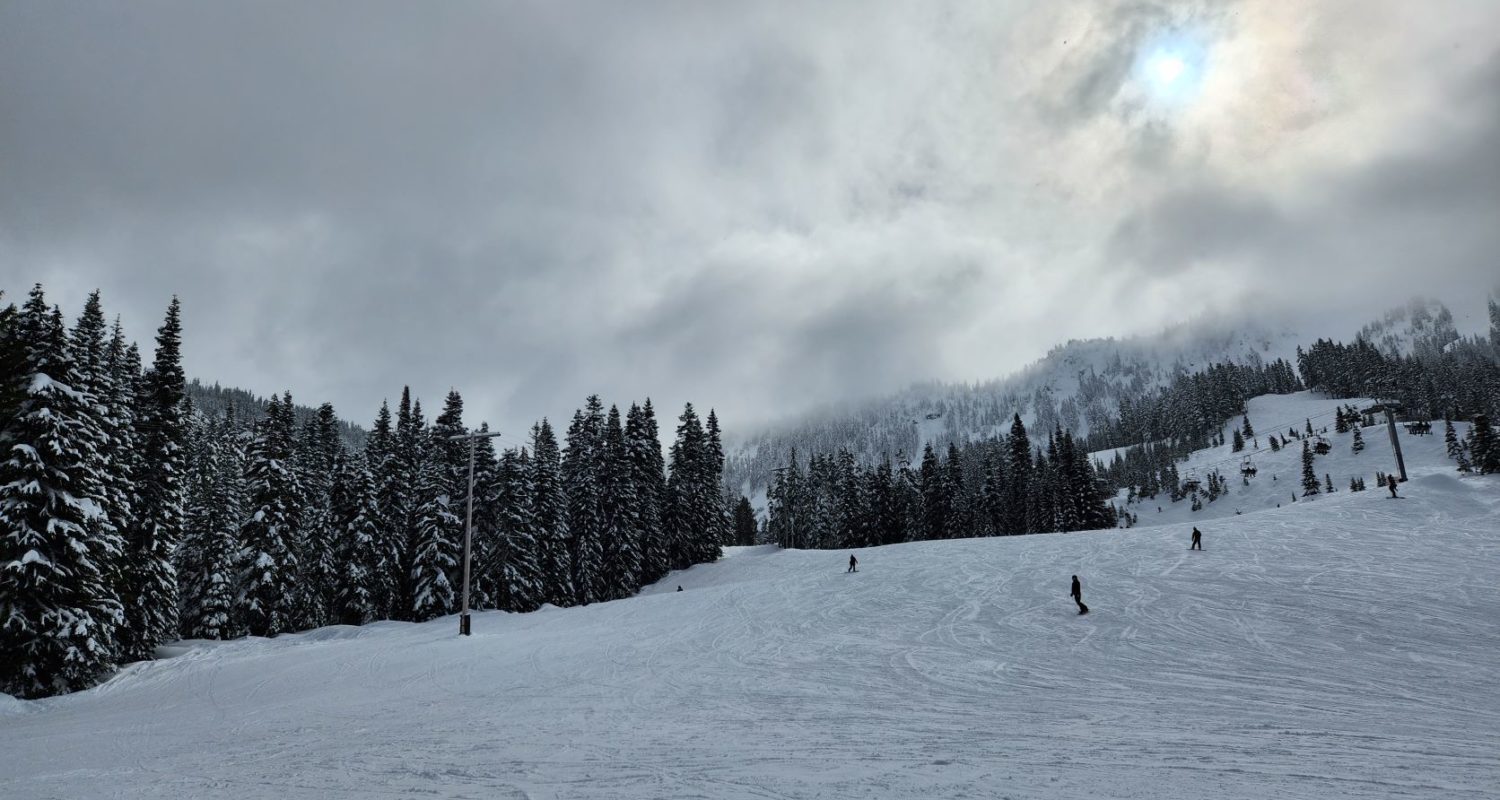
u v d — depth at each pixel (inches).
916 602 1121.4
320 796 296.2
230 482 1712.6
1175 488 6112.2
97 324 1264.8
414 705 587.2
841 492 3437.5
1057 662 636.7
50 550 934.4
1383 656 577.0
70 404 997.8
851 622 997.2
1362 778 280.4
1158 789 270.8
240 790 315.3
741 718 458.9
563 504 2333.9
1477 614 708.7
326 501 1907.0
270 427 1716.3
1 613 876.6
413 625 1582.2
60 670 935.0
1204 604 868.0
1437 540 1197.1
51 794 336.2
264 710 626.8
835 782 293.0
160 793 319.9
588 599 2273.6
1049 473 3420.3
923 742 369.4
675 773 313.9
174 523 1363.2
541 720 476.1
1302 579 963.3
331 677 844.6
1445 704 429.7
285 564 1643.7
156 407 1382.9
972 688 544.1
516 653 925.2
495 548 2004.2
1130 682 538.3
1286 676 529.3
